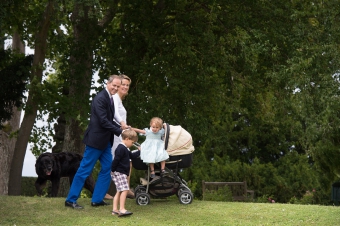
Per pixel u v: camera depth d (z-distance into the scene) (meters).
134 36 18.28
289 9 17.47
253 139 24.97
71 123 17.67
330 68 16.47
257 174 19.34
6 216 7.93
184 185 9.15
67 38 17.72
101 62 17.69
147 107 16.91
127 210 8.43
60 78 17.81
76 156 10.91
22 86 15.02
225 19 17.89
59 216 7.97
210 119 18.55
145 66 16.81
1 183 20.42
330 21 16.72
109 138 8.41
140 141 17.03
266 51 16.44
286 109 17.28
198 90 17.94
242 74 18.00
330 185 16.94
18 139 16.66
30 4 17.30
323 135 15.42
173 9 18.19
